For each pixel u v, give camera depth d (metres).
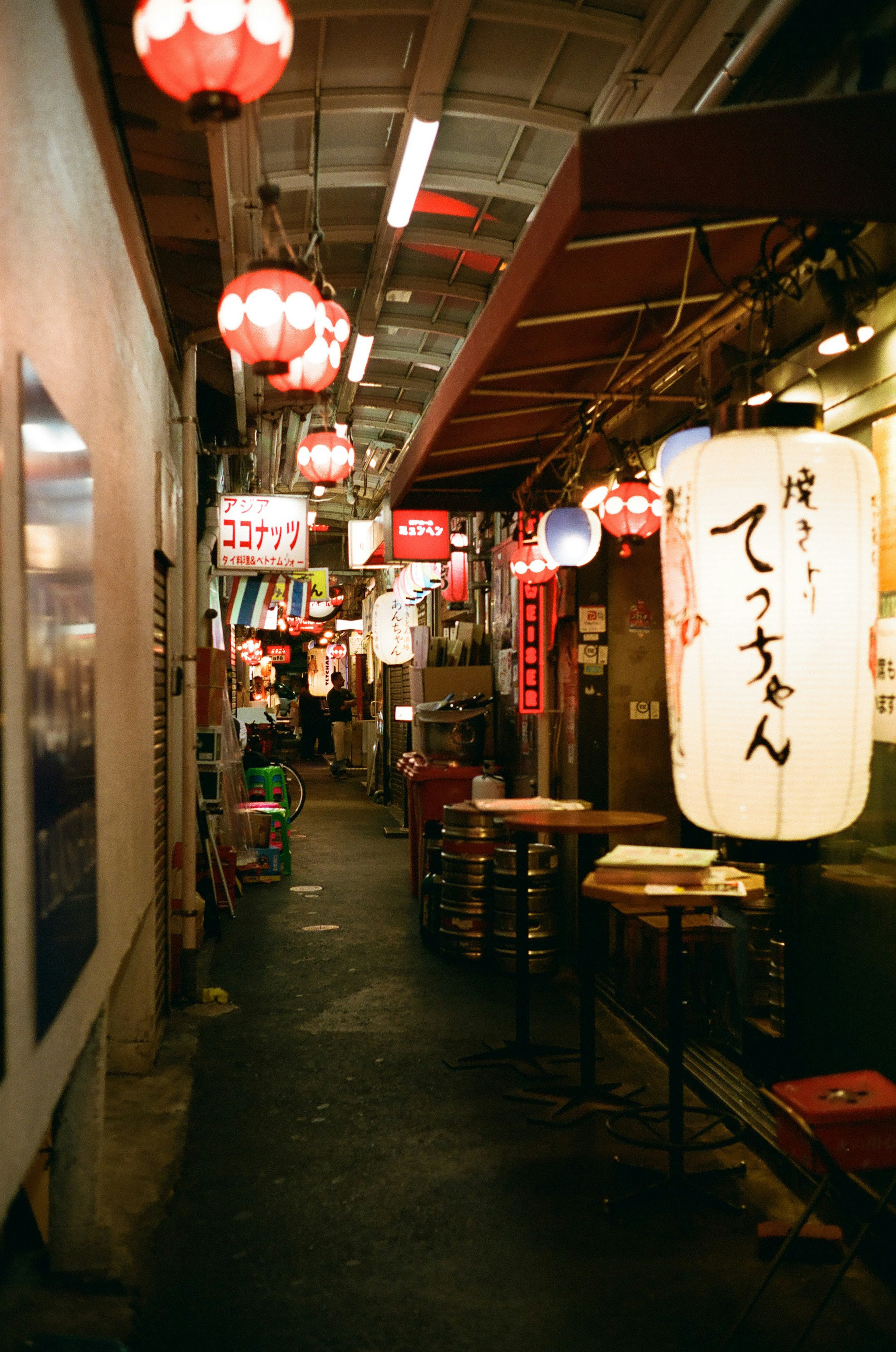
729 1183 4.23
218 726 9.21
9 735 1.90
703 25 5.26
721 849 2.85
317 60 5.68
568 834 5.13
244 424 11.44
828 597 2.57
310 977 7.42
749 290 3.61
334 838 14.59
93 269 3.37
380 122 6.55
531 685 7.74
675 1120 4.15
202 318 8.23
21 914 1.99
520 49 5.84
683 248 3.42
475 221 8.09
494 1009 6.65
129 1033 5.45
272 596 17.55
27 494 2.07
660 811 7.32
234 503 11.59
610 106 6.19
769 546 2.58
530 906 7.24
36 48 2.46
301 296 4.00
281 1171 4.33
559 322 3.91
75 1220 3.43
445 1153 4.52
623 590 7.36
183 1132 4.72
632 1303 3.34
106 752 3.48
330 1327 3.20
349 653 33.53
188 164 5.61
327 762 28.98
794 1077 4.55
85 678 2.89
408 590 13.13
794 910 4.53
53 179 2.64
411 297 9.77
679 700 2.73
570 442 6.14
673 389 5.68
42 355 2.44
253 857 11.07
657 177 2.31
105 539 3.55
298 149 6.87
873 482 2.66
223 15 2.51
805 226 3.39
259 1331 3.17
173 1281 3.46
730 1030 5.61
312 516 18.59
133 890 4.38
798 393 4.23
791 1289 3.42
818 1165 2.95
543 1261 3.60
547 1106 5.04
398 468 6.84
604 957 7.16
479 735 9.88
